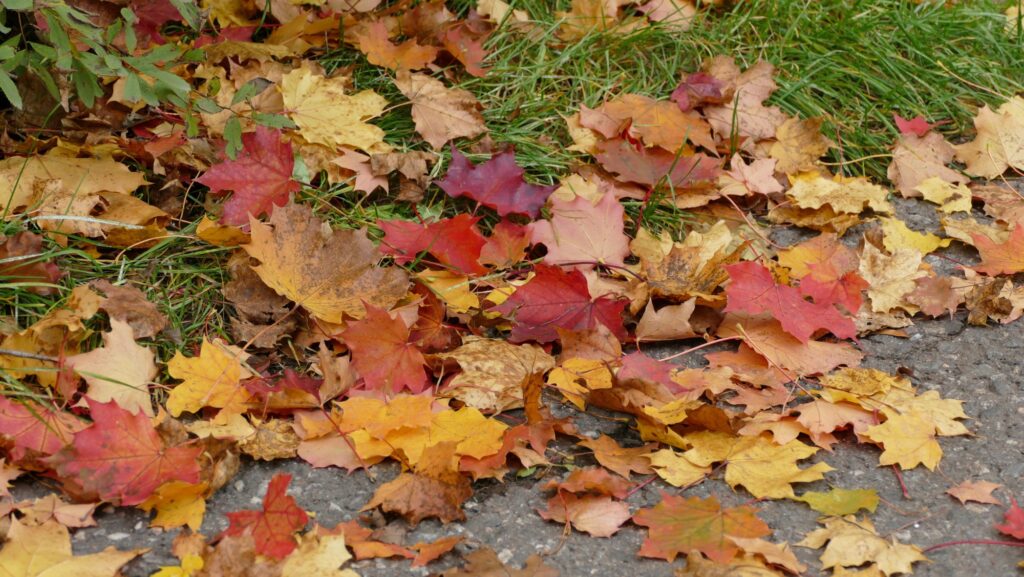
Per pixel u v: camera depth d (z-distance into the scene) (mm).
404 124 3666
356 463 2512
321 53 3861
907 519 2424
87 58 2723
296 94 3471
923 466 2615
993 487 2500
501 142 3619
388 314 2680
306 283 2891
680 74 4062
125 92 2703
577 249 3254
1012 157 3896
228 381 2607
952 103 4188
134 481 2270
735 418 2594
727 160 3807
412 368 2707
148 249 3037
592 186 3502
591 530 2342
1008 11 4691
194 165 3242
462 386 2723
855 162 3934
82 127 3234
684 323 3012
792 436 2639
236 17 3789
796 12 4289
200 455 2354
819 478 2494
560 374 2789
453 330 2938
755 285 3004
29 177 3039
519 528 2363
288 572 2109
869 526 2350
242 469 2492
